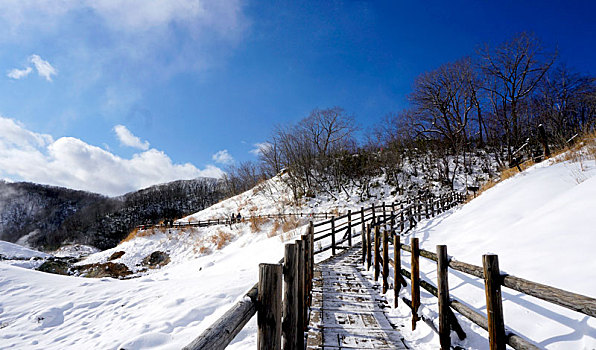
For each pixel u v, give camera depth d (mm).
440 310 3102
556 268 3334
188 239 27250
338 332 3783
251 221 27672
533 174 9945
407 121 39250
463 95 34969
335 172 36969
